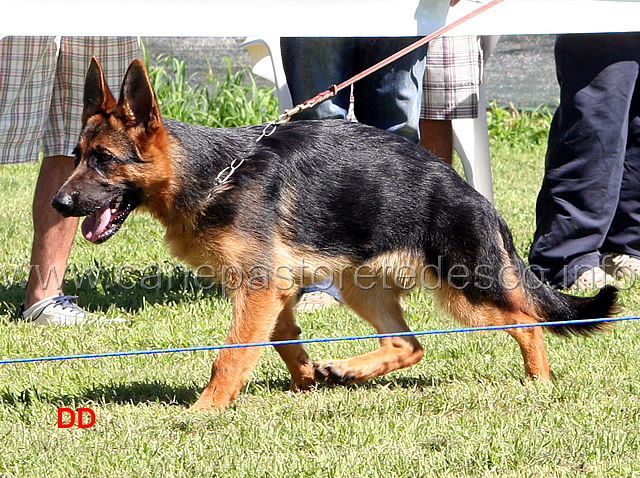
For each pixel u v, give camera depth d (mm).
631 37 11375
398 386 8312
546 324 8086
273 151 7754
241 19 7805
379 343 9227
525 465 6234
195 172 7551
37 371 8680
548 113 27922
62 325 10484
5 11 7289
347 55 9945
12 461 6258
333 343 9594
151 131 7426
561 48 11664
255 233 7547
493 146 25734
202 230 7578
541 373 8227
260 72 13734
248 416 7203
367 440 6633
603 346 9133
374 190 7910
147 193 7617
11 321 10766
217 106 24844
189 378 8500
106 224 7578
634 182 11953
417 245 8078
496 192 18859
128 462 6250
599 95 11422
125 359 9055
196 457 6312
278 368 8953
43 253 10711
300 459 6266
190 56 28844
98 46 10844
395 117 9984
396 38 9672
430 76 12250
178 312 10930
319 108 9938
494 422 6945
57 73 10844
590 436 6617
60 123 10781
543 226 11945
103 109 7523
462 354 9125
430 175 8078
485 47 13805
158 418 7184
